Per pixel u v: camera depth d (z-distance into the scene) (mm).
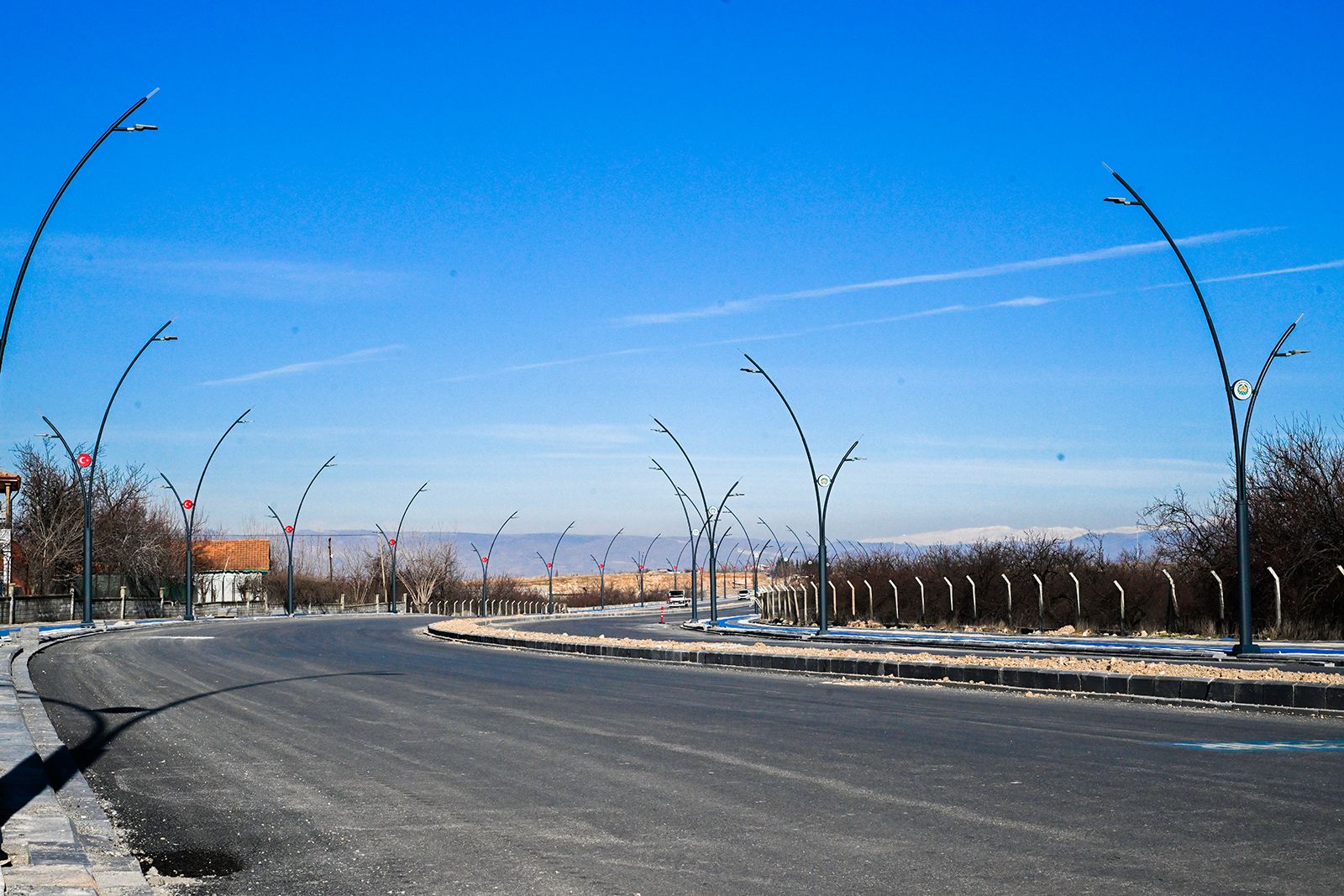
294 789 9719
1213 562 35906
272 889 6652
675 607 122562
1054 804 8758
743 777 10109
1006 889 6406
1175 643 31406
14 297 19141
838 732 13102
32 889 6203
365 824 8352
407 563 116562
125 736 13070
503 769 10656
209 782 10102
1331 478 33125
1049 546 45969
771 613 71875
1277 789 9258
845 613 56062
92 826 8156
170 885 6762
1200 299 25812
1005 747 11773
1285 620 33125
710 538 61031
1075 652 29750
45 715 14148
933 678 20328
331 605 101125
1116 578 40094
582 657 29281
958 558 49844
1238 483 25922
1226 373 25844
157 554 72688
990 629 43719
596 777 10203
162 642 33312
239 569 95688
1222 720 14227
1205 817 8203
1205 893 6285
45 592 64562
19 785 8961
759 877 6750
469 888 6605
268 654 28344
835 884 6562
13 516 66062
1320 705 15047
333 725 14078
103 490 70750
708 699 17359
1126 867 6832
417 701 16969
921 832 7848
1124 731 13109
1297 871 6711
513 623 70438
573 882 6695
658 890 6496
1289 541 33062
